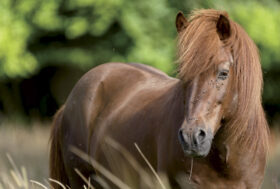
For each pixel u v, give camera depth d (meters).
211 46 5.78
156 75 8.02
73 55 21.34
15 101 25.92
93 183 8.05
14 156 14.40
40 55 21.59
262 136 6.36
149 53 18.95
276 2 20.39
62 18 20.59
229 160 6.15
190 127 5.59
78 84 8.52
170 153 6.34
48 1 20.36
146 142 6.90
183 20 6.49
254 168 6.31
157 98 7.16
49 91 26.50
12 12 20.53
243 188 6.30
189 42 5.90
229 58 5.85
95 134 7.93
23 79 26.14
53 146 8.73
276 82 22.34
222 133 6.09
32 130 20.39
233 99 5.94
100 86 8.20
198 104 5.69
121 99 7.82
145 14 19.48
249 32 19.14
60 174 8.62
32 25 20.66
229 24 5.89
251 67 6.00
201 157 5.70
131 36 19.31
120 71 8.24
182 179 6.27
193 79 5.75
